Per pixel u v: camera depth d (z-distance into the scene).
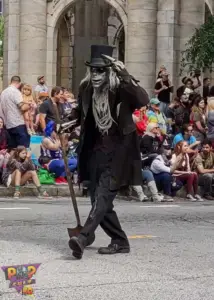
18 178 25.23
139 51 38.56
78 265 13.80
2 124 26.44
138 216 20.94
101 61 14.36
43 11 40.25
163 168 25.89
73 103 28.64
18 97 26.73
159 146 26.64
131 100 14.47
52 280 12.66
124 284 12.50
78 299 11.58
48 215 20.48
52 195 25.73
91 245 15.77
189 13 38.84
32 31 40.09
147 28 38.44
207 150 27.42
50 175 26.48
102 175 14.48
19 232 17.41
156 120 27.39
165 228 18.84
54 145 26.66
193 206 24.30
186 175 26.41
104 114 14.46
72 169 26.20
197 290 12.27
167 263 14.20
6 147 26.77
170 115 33.06
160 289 12.25
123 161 14.43
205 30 37.94
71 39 50.28
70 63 50.34
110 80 14.34
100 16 49.09
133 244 16.08
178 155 26.53
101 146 14.55
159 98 34.34
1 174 25.78
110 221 14.93
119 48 53.56
